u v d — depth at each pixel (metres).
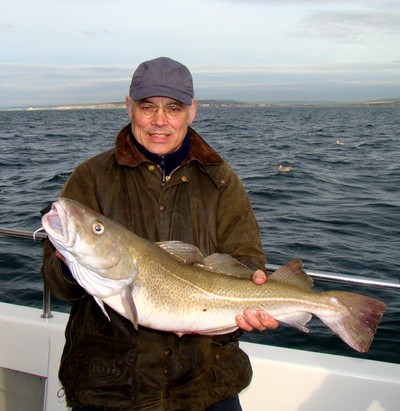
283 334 5.22
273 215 10.63
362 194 13.24
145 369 2.33
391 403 3.00
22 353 3.40
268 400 3.15
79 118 93.69
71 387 2.36
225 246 2.59
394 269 7.26
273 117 94.00
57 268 2.34
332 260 7.62
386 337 5.17
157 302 2.35
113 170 2.46
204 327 2.40
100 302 2.27
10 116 113.69
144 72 2.37
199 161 2.49
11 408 3.53
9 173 16.19
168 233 2.45
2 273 6.82
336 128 52.34
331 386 3.06
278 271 2.59
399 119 85.94
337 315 2.53
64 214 2.23
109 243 2.26
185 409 2.38
